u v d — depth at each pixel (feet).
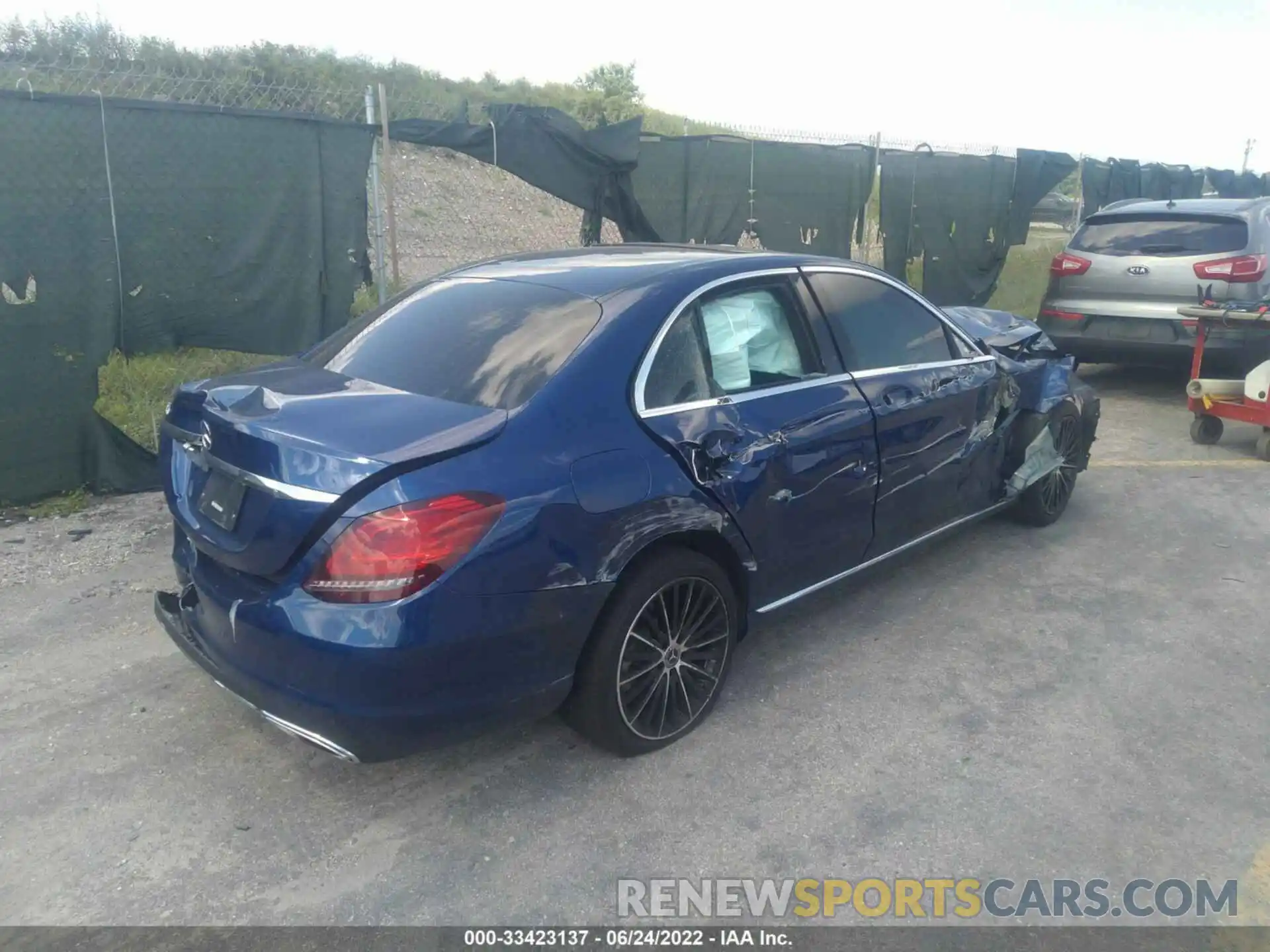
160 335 19.61
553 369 10.46
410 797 10.62
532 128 25.30
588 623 10.12
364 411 9.95
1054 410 17.71
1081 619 15.15
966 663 13.69
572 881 9.40
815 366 13.12
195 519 10.46
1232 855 9.79
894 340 14.51
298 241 21.02
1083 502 20.75
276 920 8.87
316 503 8.89
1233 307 25.04
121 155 18.40
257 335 20.85
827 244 33.30
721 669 12.00
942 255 36.96
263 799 10.57
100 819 10.19
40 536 17.54
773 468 11.93
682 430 11.02
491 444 9.52
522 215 41.60
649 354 11.05
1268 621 15.10
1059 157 40.73
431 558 8.85
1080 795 10.73
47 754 11.26
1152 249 28.50
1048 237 45.78
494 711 9.68
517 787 10.80
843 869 9.57
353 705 8.95
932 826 10.19
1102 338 29.35
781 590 12.78
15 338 17.83
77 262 18.24
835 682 13.15
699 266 12.34
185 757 11.28
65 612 14.75
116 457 19.47
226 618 9.73
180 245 19.44
